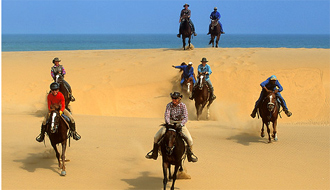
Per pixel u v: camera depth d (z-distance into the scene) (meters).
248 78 23.00
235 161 10.81
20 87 22.70
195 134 14.17
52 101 9.94
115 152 11.69
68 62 27.48
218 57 26.58
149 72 24.66
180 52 29.56
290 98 21.52
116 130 14.62
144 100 21.81
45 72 25.25
